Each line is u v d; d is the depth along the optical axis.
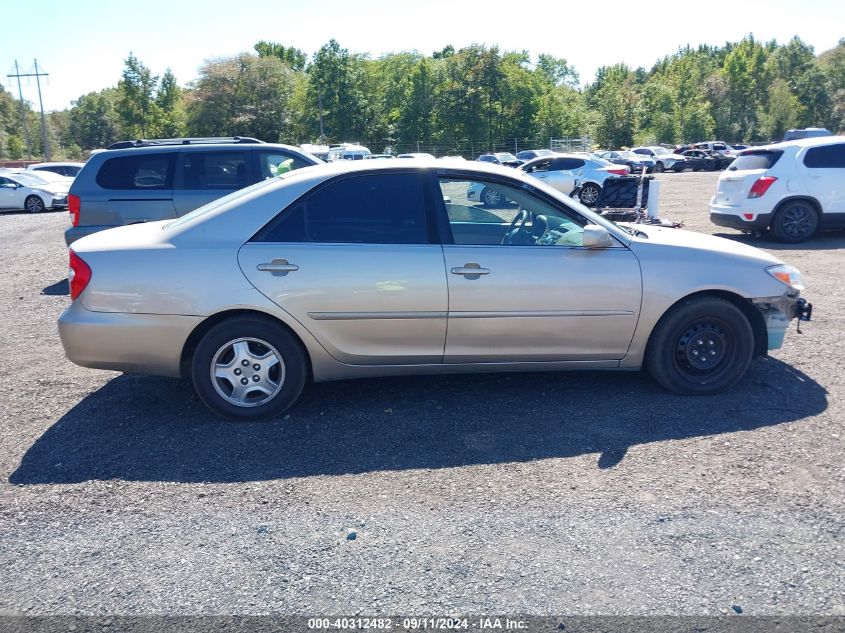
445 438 4.45
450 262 4.68
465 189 4.86
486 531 3.40
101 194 8.91
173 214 8.93
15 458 4.29
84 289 4.61
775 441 4.30
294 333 4.71
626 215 11.38
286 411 4.89
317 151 28.09
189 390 5.41
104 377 5.79
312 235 4.70
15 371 5.98
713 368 5.04
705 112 78.38
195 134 64.06
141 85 67.12
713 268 4.91
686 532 3.36
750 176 12.28
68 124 93.88
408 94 63.00
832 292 8.33
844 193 12.04
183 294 4.55
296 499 3.74
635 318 4.85
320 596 2.95
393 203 4.80
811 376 5.43
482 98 60.34
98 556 3.27
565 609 2.84
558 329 4.81
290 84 65.31
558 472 3.98
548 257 4.78
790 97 80.94
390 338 4.73
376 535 3.38
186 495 3.81
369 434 4.54
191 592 2.99
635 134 70.75
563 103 69.44
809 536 3.31
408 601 2.90
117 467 4.14
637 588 2.96
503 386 5.32
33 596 2.99
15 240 15.66
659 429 4.51
